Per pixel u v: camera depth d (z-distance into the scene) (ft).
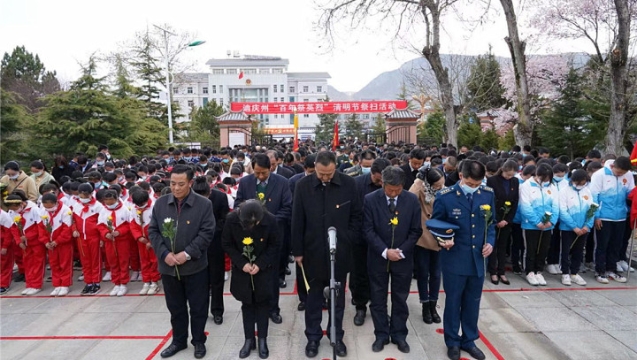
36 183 25.70
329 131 138.51
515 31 35.09
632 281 19.57
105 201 18.81
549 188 19.16
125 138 51.11
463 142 65.21
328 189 13.14
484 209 12.55
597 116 48.67
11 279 20.75
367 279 15.67
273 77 229.66
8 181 24.80
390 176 12.89
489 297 17.89
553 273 20.85
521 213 19.44
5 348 14.34
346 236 13.14
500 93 74.59
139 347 14.25
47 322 16.35
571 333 14.67
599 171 19.75
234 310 17.10
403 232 13.29
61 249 19.13
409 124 64.85
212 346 14.14
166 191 16.94
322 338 14.49
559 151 53.67
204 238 12.95
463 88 60.59
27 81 109.81
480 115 89.45
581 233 18.52
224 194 16.49
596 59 52.24
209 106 124.88
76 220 19.34
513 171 18.75
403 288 13.44
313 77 235.40
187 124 85.66
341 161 35.68
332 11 46.21
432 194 15.25
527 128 35.53
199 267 13.06
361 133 116.26
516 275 20.63
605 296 17.88
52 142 47.55
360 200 13.71
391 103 67.10
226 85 226.58
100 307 17.75
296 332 15.12
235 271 13.10
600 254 19.63
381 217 13.42
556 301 17.40
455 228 12.48
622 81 29.73
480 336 14.52
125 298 18.75
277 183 17.04
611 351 13.44
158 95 82.33
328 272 13.05
